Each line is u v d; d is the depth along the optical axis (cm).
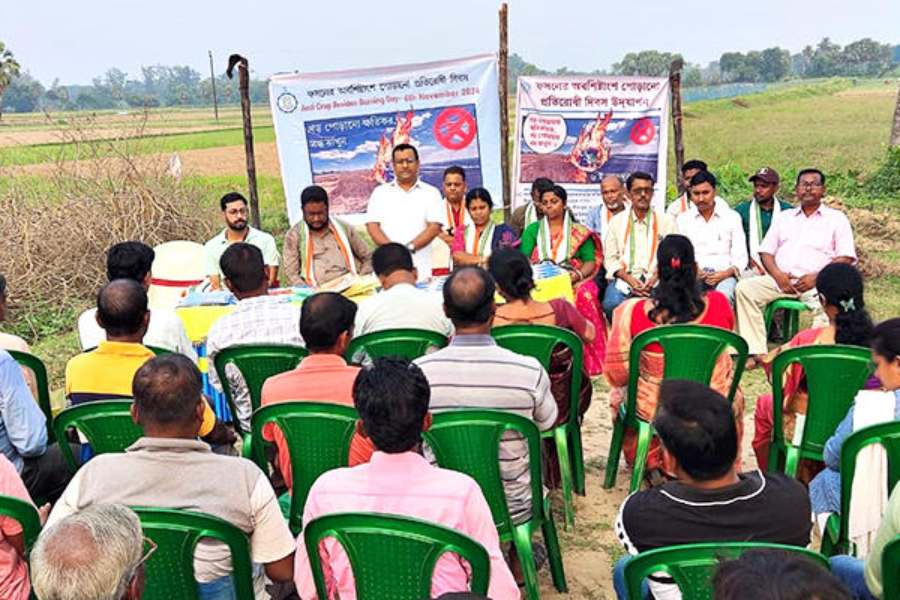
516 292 449
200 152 3203
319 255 674
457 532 239
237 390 433
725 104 5469
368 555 249
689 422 249
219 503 266
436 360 360
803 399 407
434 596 249
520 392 354
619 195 748
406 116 845
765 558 157
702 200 704
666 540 254
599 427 598
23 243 994
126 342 386
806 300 682
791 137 3269
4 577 265
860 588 289
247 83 884
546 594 394
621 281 713
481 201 708
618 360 450
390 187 725
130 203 1079
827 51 15000
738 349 422
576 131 849
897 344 330
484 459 338
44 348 826
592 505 476
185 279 733
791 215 699
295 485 345
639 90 841
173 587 258
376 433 260
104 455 271
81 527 191
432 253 733
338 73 832
